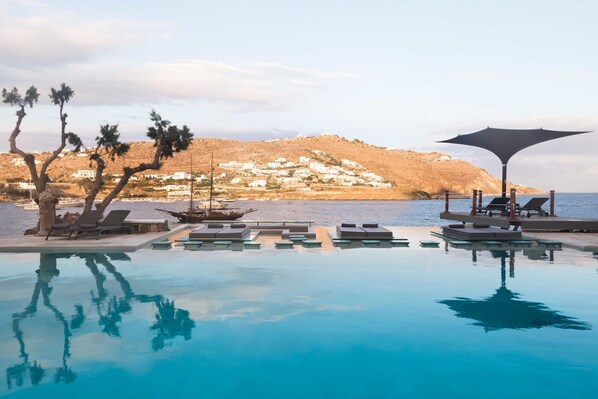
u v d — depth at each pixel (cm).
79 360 500
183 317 655
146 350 529
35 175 1639
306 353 518
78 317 658
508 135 1903
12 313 679
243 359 503
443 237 1650
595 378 454
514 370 473
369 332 591
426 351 525
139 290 818
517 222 1492
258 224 2108
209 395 419
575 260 1126
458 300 749
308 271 989
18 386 439
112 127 1891
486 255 1210
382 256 1194
